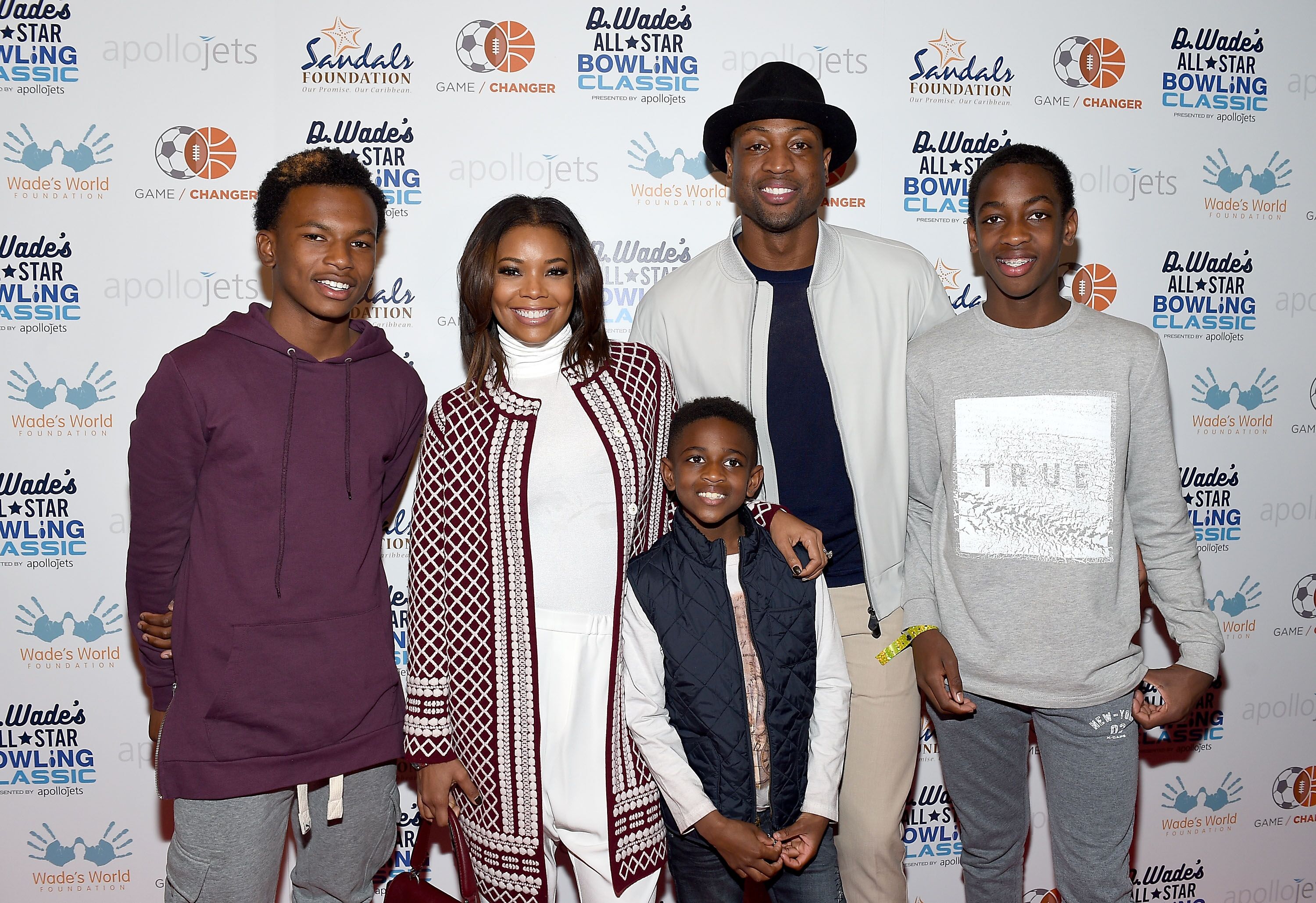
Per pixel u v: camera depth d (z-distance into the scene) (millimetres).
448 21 2012
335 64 1997
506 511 1425
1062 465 1552
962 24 2113
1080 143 2166
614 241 2086
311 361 1462
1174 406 2240
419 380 1654
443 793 1456
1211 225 2223
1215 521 2266
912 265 1758
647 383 1538
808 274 1746
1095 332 1570
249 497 1407
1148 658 2266
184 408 1370
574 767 1415
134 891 2066
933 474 1687
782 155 1633
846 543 1730
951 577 1640
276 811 1485
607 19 2043
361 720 1481
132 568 1479
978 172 1675
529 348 1507
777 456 1723
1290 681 2305
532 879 1401
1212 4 2182
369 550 1511
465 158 2035
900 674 1712
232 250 2002
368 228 1467
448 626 1444
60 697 2031
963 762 1700
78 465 2010
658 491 1587
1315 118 2238
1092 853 1584
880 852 1688
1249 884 2314
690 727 1463
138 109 1965
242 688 1390
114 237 1980
